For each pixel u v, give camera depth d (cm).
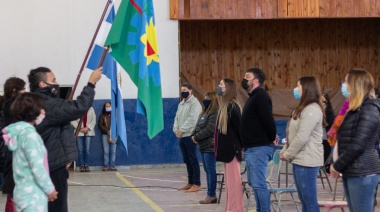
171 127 1716
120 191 1213
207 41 1916
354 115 542
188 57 1908
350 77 548
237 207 820
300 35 1952
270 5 1694
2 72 1645
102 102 1680
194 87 1830
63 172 576
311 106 659
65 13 1673
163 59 1712
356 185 538
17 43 1652
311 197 659
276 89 1859
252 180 760
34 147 512
